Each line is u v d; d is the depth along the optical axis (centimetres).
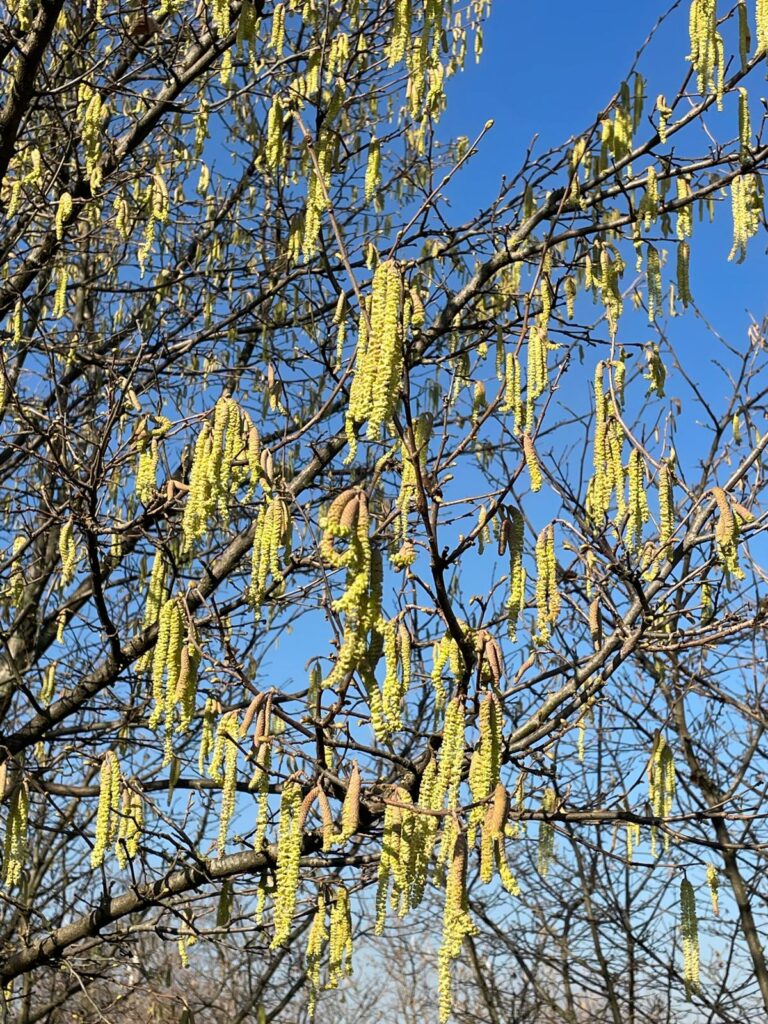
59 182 750
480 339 646
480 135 512
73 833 743
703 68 568
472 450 739
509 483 375
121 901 589
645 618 501
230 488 480
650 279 604
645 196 635
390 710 336
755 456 518
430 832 380
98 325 924
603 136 644
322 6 724
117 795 473
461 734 355
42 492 650
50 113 788
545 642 408
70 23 802
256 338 890
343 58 653
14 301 739
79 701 684
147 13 703
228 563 671
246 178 916
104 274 854
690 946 464
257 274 830
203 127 750
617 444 455
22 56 639
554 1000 1007
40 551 834
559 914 955
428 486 393
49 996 970
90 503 600
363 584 307
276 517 425
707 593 519
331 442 725
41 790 709
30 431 695
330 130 600
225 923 511
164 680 478
